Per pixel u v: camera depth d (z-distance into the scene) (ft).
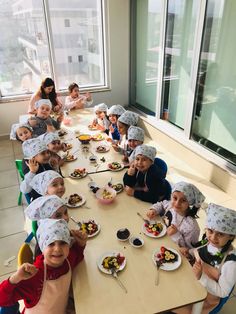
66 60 15.14
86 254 4.75
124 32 15.33
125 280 4.25
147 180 6.63
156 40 13.48
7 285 3.87
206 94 10.91
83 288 4.13
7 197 10.30
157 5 12.76
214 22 9.70
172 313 4.45
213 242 4.66
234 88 9.56
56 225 4.32
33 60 14.51
